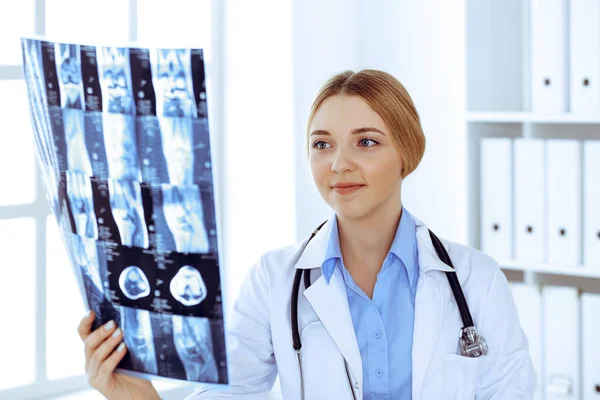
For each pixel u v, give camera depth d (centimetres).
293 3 282
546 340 257
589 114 244
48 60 102
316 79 294
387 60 319
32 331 263
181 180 99
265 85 289
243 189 297
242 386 154
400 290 152
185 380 107
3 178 291
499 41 281
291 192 285
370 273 152
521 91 292
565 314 253
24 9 265
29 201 262
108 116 100
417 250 155
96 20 284
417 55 311
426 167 312
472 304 154
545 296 257
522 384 149
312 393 152
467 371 148
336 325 149
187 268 102
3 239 287
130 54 97
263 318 159
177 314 104
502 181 263
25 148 290
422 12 308
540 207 257
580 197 250
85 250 108
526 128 291
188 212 100
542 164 256
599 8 243
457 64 300
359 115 137
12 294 287
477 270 157
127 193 102
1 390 241
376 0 319
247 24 292
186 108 96
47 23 292
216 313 103
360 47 321
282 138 286
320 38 297
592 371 249
